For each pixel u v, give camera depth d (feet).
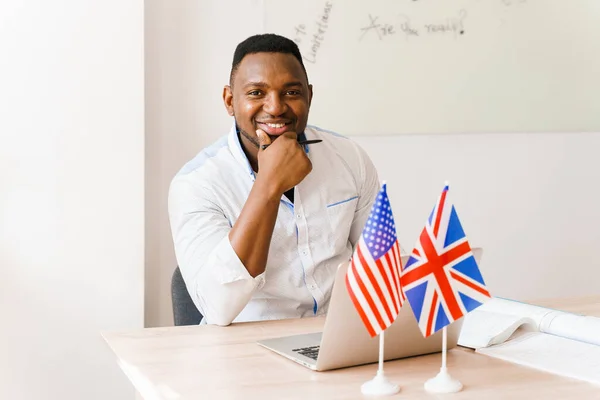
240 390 3.56
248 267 4.87
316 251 5.84
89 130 7.38
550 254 10.07
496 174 9.67
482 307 5.03
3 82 7.09
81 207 7.41
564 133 9.98
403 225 9.27
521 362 4.03
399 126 9.04
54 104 7.25
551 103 9.75
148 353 4.23
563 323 4.54
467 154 9.49
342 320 3.74
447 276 3.60
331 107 8.73
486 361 4.10
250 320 5.69
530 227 9.93
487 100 9.43
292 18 8.47
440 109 9.21
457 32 9.18
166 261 8.32
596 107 9.98
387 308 3.53
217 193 5.61
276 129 5.49
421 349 4.17
